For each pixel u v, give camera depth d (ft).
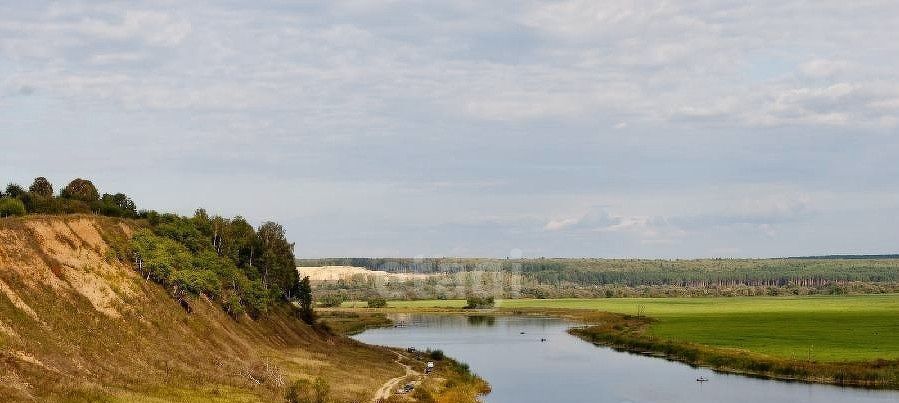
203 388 216.95
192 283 330.13
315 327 517.96
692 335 555.28
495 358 460.55
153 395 194.70
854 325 624.59
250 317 385.09
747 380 366.22
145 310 275.39
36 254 251.39
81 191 418.92
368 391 271.90
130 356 231.50
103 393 178.50
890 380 350.02
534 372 396.16
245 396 219.00
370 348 462.19
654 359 456.86
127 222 349.82
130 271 301.43
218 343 301.63
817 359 400.26
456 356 470.39
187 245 383.24
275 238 537.24
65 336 214.90
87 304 247.29
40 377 175.11
